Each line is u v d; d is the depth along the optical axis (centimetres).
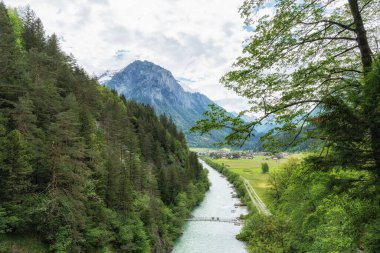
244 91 1091
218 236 7588
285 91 1046
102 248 4919
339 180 940
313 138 1012
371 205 917
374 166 846
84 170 4656
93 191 5181
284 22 970
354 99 820
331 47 1070
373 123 782
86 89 8631
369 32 1036
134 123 13250
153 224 6650
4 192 3781
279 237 3906
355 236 1032
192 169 13538
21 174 3872
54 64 7888
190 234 7775
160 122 17250
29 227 4088
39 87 5169
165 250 6588
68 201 4162
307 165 977
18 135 3784
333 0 967
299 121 1000
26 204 3972
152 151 11788
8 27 6500
